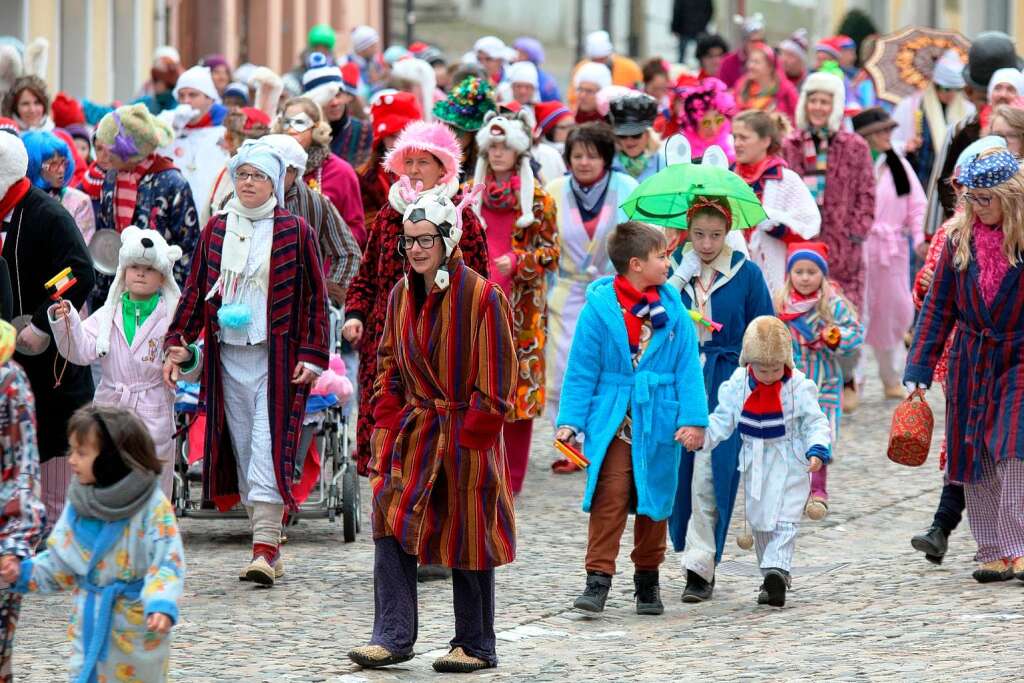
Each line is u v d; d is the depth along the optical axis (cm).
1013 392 2209
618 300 2181
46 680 1848
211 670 1889
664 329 2167
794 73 5234
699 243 2338
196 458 2542
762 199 3128
